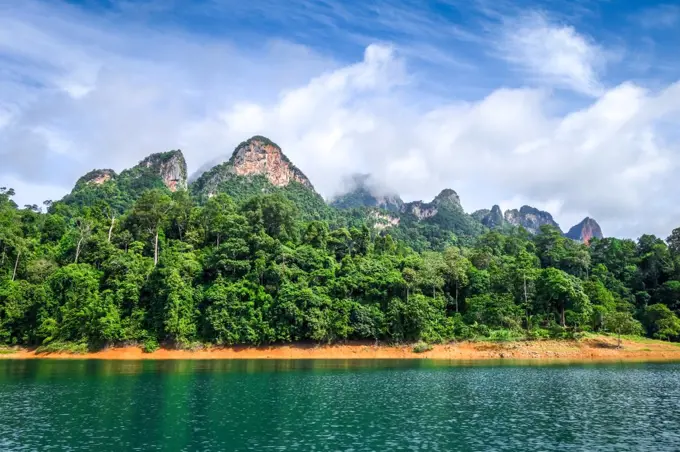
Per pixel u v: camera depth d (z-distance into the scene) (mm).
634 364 86875
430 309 106312
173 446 33000
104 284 100062
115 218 133625
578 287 114312
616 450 32750
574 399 51156
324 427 38562
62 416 41562
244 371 73062
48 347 92500
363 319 100562
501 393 54594
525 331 106375
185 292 98000
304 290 99625
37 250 114562
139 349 93438
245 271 106625
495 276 120812
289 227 129375
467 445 33781
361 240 132500
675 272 136125
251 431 37125
